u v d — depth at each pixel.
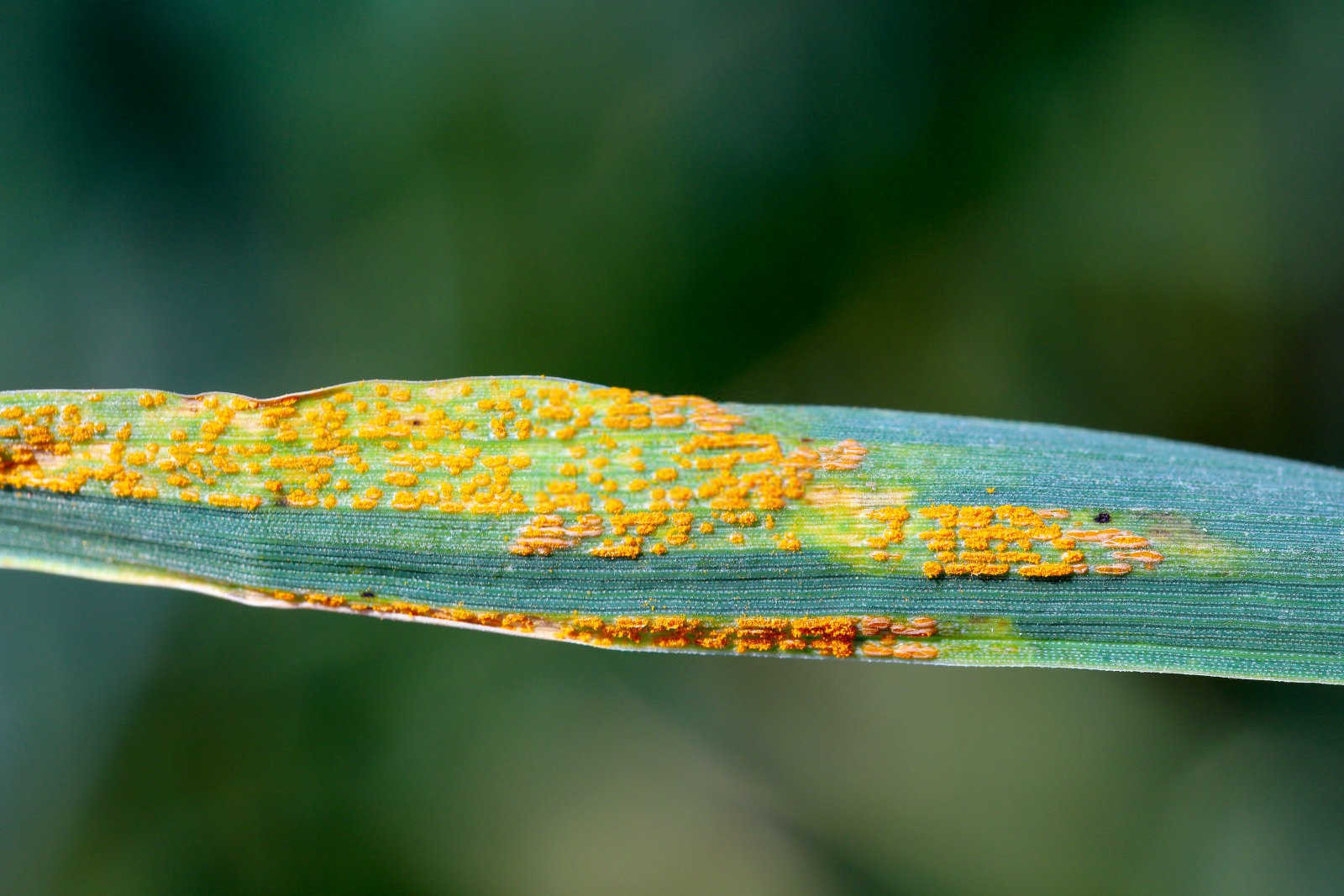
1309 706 0.24
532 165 0.25
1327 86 0.24
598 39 0.25
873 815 0.24
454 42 0.24
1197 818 0.24
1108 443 0.20
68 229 0.24
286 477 0.20
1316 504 0.20
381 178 0.25
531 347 0.25
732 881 0.24
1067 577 0.20
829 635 0.20
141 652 0.23
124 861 0.23
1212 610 0.20
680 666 0.24
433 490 0.20
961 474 0.20
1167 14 0.25
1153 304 0.25
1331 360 0.25
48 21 0.24
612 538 0.20
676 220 0.25
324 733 0.24
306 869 0.23
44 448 0.20
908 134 0.25
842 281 0.26
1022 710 0.24
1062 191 0.25
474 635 0.24
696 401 0.20
